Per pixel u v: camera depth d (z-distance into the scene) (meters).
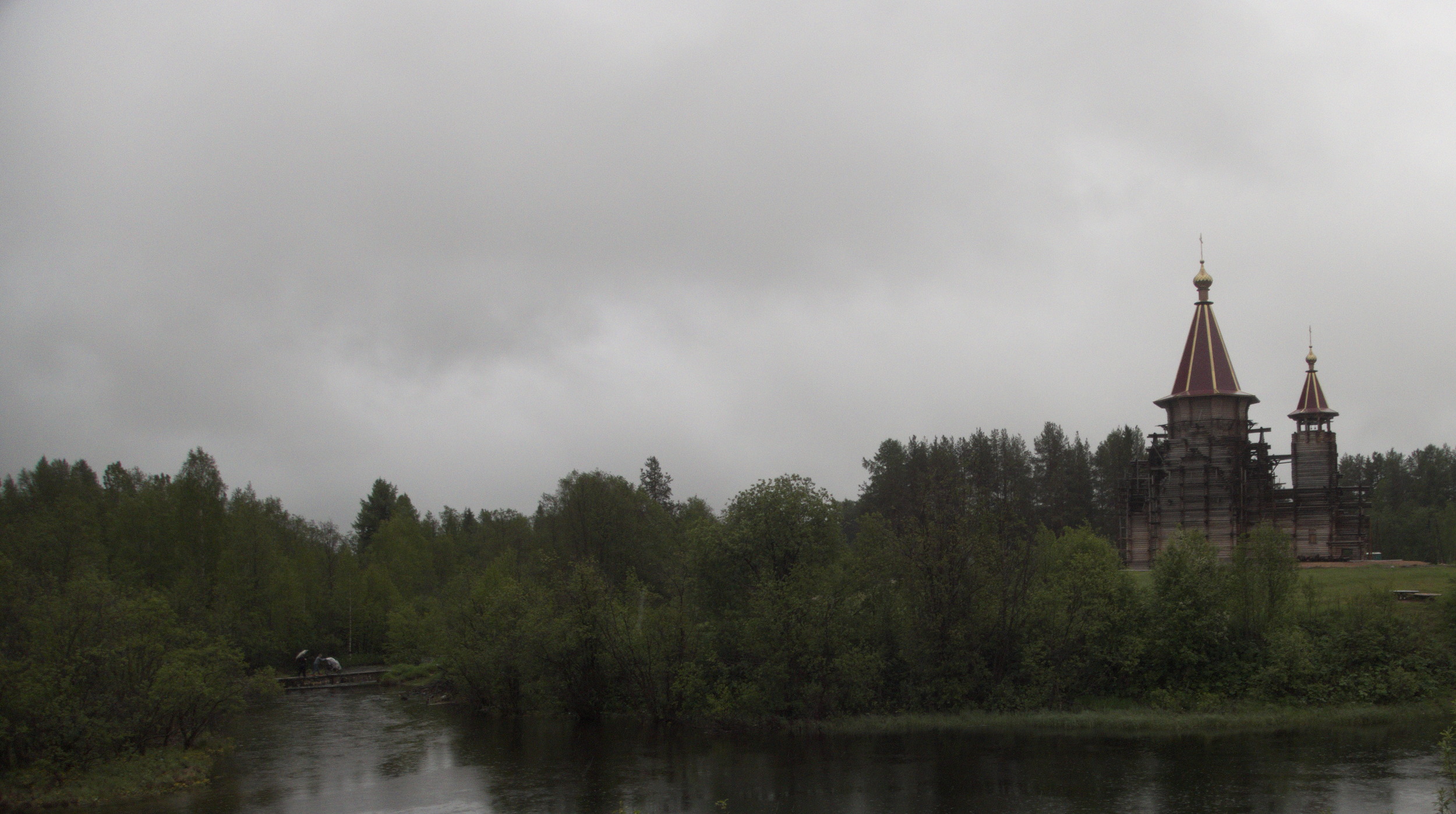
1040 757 37.78
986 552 50.38
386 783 36.91
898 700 49.84
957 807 30.66
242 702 47.38
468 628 59.88
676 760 40.06
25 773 35.66
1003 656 50.16
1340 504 88.38
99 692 39.16
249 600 86.12
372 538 125.19
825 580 50.28
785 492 53.12
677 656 50.69
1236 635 49.62
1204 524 87.44
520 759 41.62
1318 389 91.75
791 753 40.69
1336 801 29.80
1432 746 38.12
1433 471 160.62
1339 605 51.66
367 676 82.19
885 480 119.88
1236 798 30.53
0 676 35.69
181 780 37.66
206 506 84.00
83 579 42.62
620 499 86.62
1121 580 52.53
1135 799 30.78
